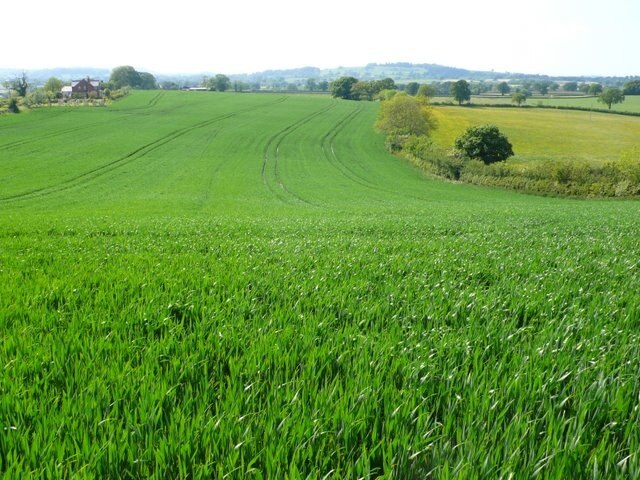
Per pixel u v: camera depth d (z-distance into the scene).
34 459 3.26
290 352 5.23
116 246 14.88
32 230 20.77
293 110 137.50
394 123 102.62
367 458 3.20
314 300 7.47
